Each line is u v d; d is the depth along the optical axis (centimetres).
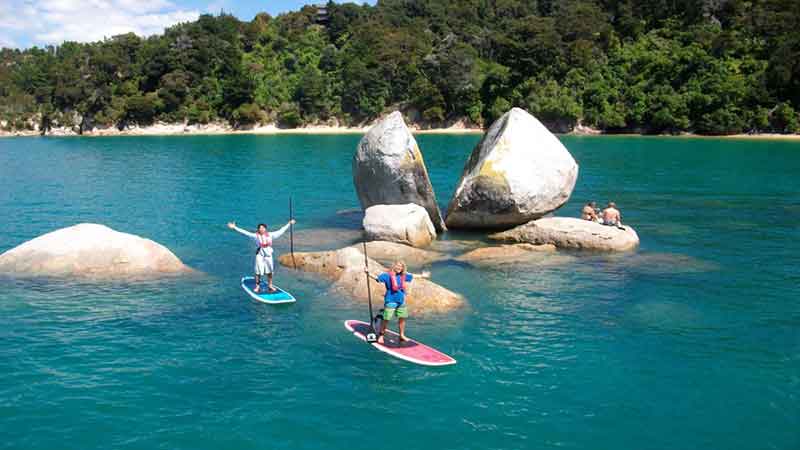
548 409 884
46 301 1337
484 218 2141
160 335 1155
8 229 2216
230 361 1041
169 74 13800
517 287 1484
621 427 837
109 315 1259
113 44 15375
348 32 15825
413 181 2127
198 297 1391
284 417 855
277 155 6175
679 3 12381
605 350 1097
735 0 11606
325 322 1239
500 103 11906
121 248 1612
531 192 2067
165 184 3616
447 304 1330
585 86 11275
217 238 2066
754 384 963
